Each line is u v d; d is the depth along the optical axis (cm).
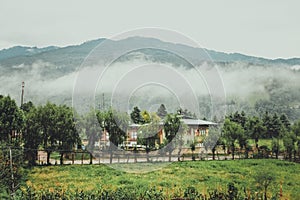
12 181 1473
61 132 2098
